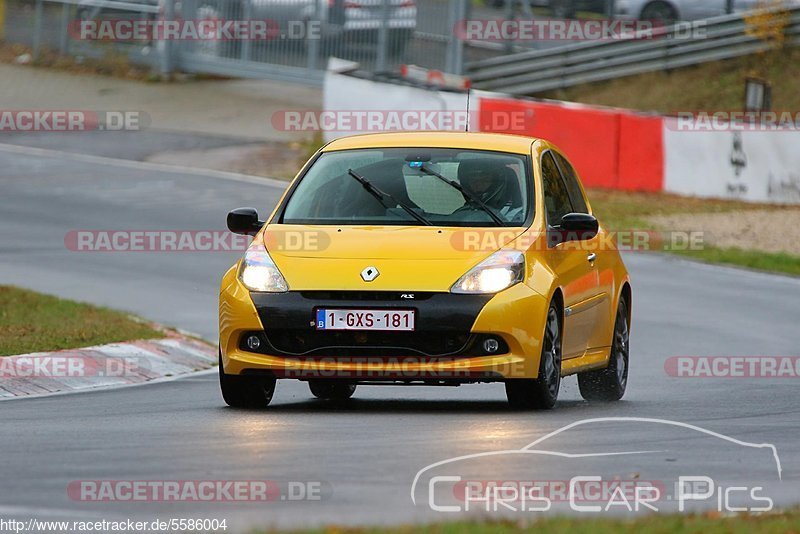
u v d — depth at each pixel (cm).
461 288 3148
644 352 4969
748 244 8106
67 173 9688
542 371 3219
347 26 12600
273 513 2114
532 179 3494
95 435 2892
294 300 3162
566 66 12406
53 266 6725
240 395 3338
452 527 1903
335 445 2720
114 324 4975
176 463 2530
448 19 12406
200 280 6494
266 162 10394
